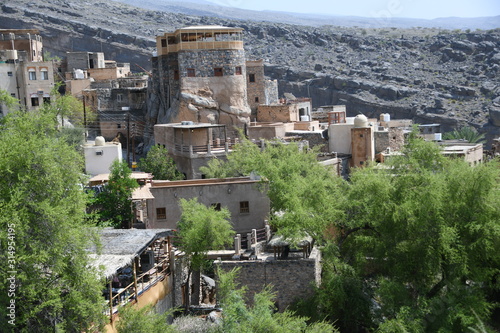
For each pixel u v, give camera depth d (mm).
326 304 30766
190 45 65125
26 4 155000
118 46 142625
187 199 38375
